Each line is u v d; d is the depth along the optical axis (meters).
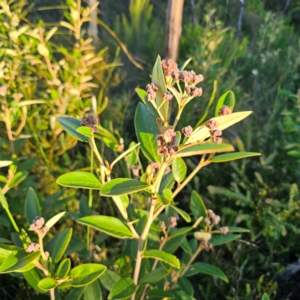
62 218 0.63
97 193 0.71
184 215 0.35
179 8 0.74
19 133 0.65
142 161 0.79
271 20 1.14
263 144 0.79
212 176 0.79
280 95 0.88
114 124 0.80
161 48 1.00
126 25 1.02
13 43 0.61
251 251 0.70
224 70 0.90
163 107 0.34
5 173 0.67
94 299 0.44
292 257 0.72
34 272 0.41
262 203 0.70
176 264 0.39
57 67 0.64
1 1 0.60
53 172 0.69
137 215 0.49
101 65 0.78
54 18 0.95
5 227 0.59
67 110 0.68
